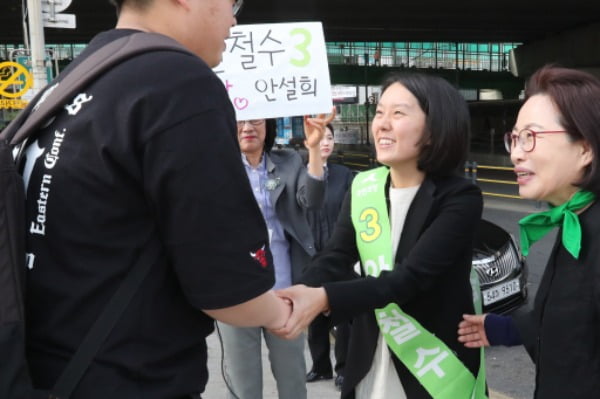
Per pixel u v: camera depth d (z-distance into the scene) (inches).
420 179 80.7
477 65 2073.1
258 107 117.9
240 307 47.4
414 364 77.1
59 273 46.5
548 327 61.9
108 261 46.3
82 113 46.6
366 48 1830.7
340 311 69.9
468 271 79.4
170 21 51.2
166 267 47.9
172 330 48.8
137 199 46.2
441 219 76.0
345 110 1936.5
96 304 46.4
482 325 77.2
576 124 58.9
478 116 1376.7
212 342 187.5
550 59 1470.2
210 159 45.1
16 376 43.3
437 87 76.9
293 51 118.0
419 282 73.5
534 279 265.0
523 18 1230.9
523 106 63.9
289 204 127.3
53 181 46.6
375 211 80.6
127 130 44.7
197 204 44.6
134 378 46.9
